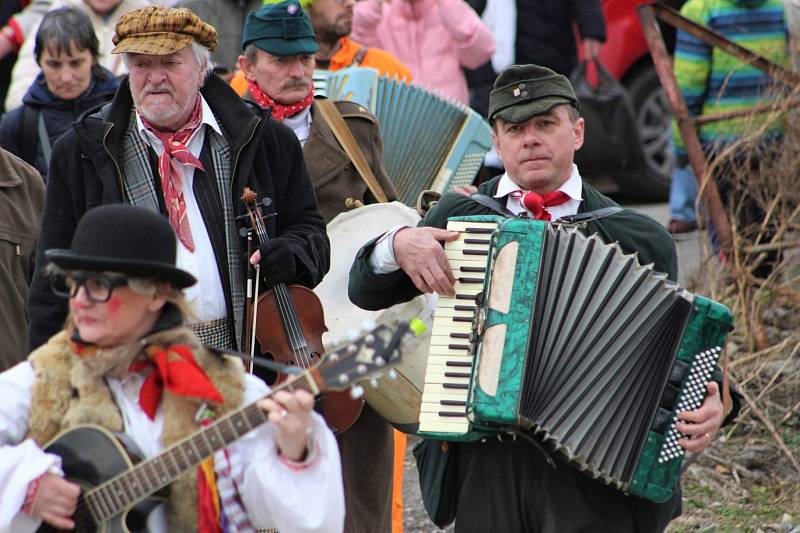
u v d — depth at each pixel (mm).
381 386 10250
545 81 8938
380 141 12211
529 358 8336
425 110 13484
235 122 9562
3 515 6781
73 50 13172
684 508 12523
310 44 11477
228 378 7027
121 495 6836
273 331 9617
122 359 6910
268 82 11562
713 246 15781
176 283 6965
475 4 18719
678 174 17688
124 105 9430
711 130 16391
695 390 8367
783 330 15055
